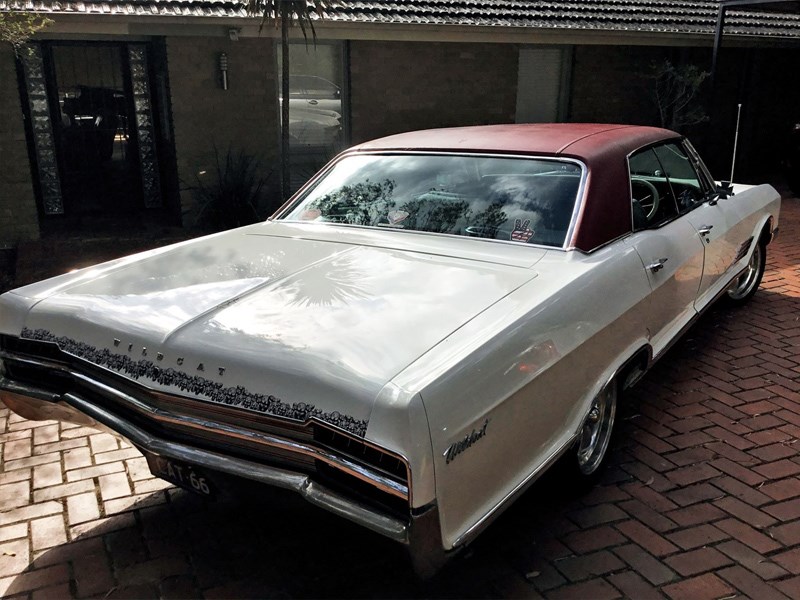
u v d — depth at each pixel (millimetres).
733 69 12953
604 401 3279
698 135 12953
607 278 3020
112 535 3115
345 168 4055
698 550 2912
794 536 2986
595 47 11664
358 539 2287
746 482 3400
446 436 2088
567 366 2707
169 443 2434
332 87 10062
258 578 2826
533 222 3266
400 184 3738
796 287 6512
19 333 2848
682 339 5258
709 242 4297
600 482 3426
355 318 2492
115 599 2719
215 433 2334
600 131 3869
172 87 8914
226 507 3307
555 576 2781
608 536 3018
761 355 4938
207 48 9000
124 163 9891
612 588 2705
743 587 2689
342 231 3578
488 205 3418
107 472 3633
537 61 11383
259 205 9781
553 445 2711
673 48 12266
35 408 2949
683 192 4398
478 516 2287
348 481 2145
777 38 11797
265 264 3111
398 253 3172
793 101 13695
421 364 2189
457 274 2885
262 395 2238
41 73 9086
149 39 9469
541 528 3082
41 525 3191
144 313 2664
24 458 3771
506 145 3643
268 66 9398
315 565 2896
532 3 11258
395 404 2012
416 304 2600
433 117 10703
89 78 9398
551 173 3412
